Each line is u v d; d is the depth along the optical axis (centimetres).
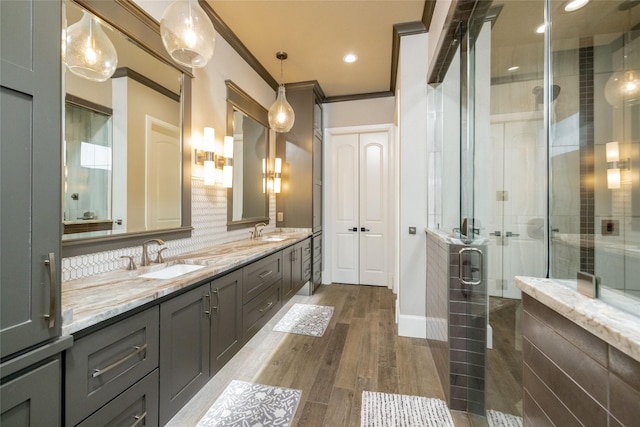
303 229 384
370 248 432
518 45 141
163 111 194
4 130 70
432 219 258
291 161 388
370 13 240
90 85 148
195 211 228
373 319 300
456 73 199
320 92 405
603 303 63
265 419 156
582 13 117
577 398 63
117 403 107
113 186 160
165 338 132
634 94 94
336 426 152
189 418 158
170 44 147
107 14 153
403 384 189
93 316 96
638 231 74
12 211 72
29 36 75
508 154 139
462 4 166
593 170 95
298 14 241
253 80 324
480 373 154
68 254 137
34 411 78
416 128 262
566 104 114
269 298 252
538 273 108
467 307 164
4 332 70
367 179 432
